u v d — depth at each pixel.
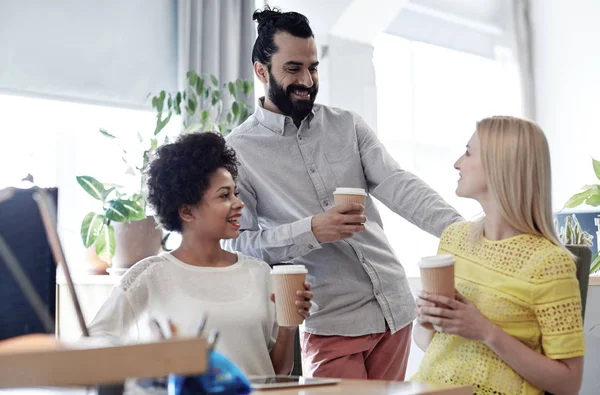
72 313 3.20
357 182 2.47
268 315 2.01
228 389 1.15
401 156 4.82
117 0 3.69
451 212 2.30
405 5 4.57
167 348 0.97
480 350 1.77
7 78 3.34
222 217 1.98
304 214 2.40
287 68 2.36
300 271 1.79
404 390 1.32
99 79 3.62
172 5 3.89
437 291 1.69
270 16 2.43
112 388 1.10
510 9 5.44
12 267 1.21
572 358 1.70
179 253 2.01
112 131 3.75
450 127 5.10
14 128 3.49
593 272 3.50
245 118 3.71
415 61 4.93
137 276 1.94
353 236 2.38
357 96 4.43
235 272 2.00
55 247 1.24
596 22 5.20
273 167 2.41
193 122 3.67
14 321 1.20
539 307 1.72
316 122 2.45
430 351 1.87
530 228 1.80
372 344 2.38
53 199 1.29
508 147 1.80
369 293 2.38
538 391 1.72
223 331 1.89
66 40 3.52
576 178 5.28
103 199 3.26
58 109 3.61
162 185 2.00
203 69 3.85
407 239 4.74
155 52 3.82
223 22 3.92
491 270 1.81
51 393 1.34
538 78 5.51
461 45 5.17
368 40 4.50
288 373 1.98
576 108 5.30
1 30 3.33
